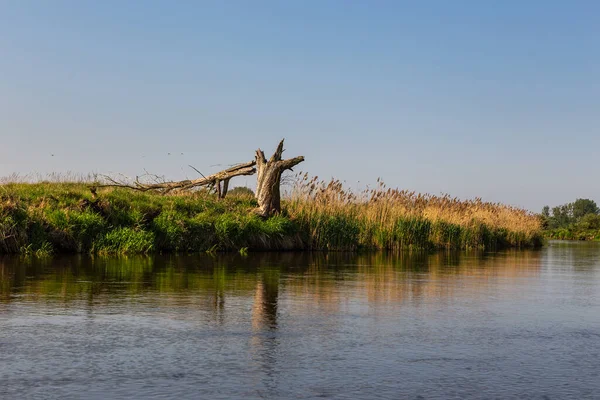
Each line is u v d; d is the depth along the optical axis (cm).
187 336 635
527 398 457
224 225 2011
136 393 452
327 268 1446
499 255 2322
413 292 1016
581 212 10956
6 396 441
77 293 911
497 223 3284
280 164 2220
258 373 508
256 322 713
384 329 691
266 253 1988
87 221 1791
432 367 536
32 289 947
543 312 830
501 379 504
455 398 454
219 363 535
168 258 1641
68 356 550
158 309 783
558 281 1266
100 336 627
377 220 2527
